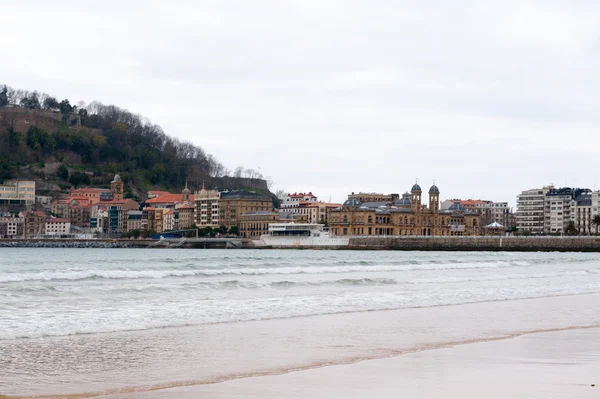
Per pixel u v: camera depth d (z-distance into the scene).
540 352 40.03
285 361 37.06
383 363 36.53
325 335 45.72
